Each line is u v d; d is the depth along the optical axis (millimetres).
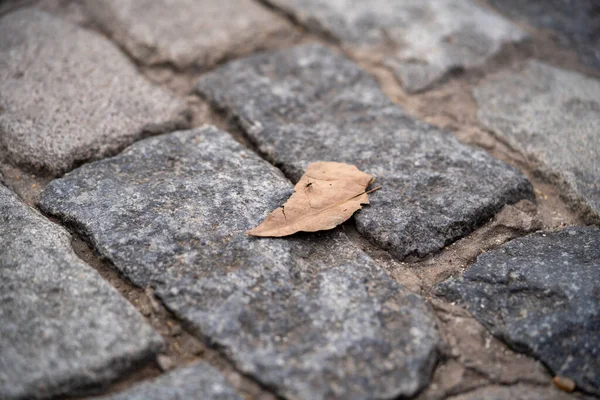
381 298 816
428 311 815
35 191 866
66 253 826
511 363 806
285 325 804
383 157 877
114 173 863
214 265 822
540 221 860
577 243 846
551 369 803
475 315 819
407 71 944
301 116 905
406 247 839
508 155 896
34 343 792
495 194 862
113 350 793
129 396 784
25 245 826
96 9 976
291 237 835
